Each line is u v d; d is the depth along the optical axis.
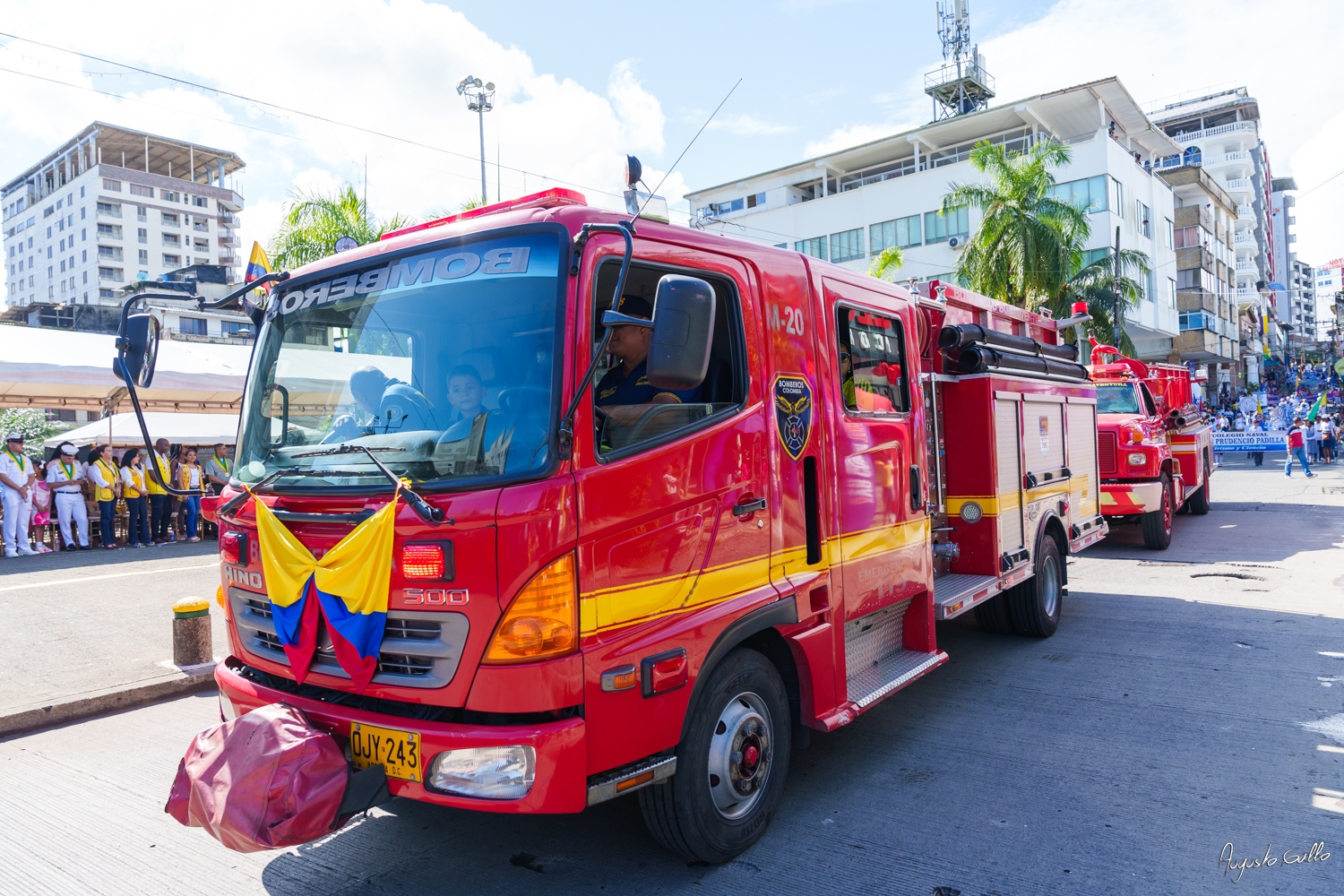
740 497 3.52
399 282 3.38
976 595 5.66
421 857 3.70
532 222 3.14
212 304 3.81
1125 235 36.38
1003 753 4.68
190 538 14.66
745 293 3.71
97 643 7.25
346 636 3.02
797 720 4.07
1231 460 30.06
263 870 3.63
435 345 3.19
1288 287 109.38
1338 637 6.76
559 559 2.83
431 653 2.87
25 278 114.00
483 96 26.92
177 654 6.57
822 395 4.12
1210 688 5.66
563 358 2.91
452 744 2.77
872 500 4.49
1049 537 7.25
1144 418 11.37
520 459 2.88
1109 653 6.59
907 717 5.31
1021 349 6.98
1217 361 55.41
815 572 3.96
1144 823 3.81
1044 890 3.27
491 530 2.79
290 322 3.71
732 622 3.42
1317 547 10.98
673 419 3.30
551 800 2.76
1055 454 7.34
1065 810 3.96
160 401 17.25
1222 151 65.12
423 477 2.97
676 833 3.33
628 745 3.01
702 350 2.86
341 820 2.85
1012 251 24.91
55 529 13.80
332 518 3.09
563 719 2.85
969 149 41.12
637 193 3.73
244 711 3.47
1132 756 4.57
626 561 3.04
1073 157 35.09
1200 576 9.50
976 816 3.92
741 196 47.16
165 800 4.40
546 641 2.79
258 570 3.46
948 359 6.21
